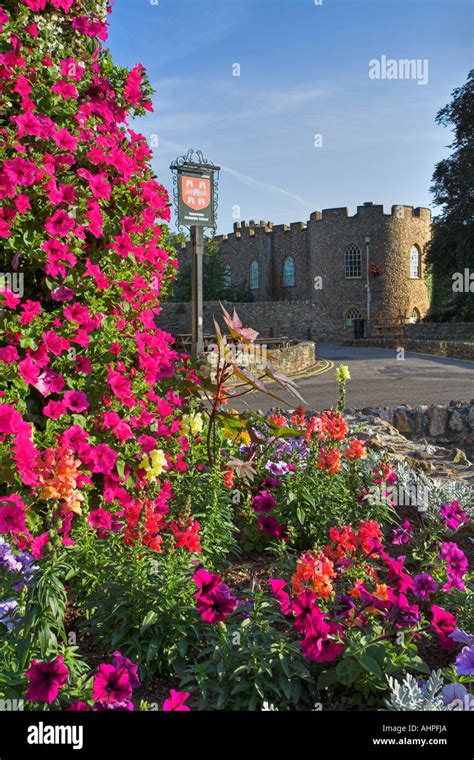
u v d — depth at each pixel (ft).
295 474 13.76
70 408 10.78
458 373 61.11
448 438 28.78
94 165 12.30
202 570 8.65
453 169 124.06
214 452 13.32
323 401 41.98
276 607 10.14
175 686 8.69
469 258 121.29
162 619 9.09
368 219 152.35
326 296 156.56
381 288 152.76
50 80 11.77
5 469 9.16
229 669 8.20
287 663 8.20
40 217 11.07
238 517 14.11
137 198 12.96
